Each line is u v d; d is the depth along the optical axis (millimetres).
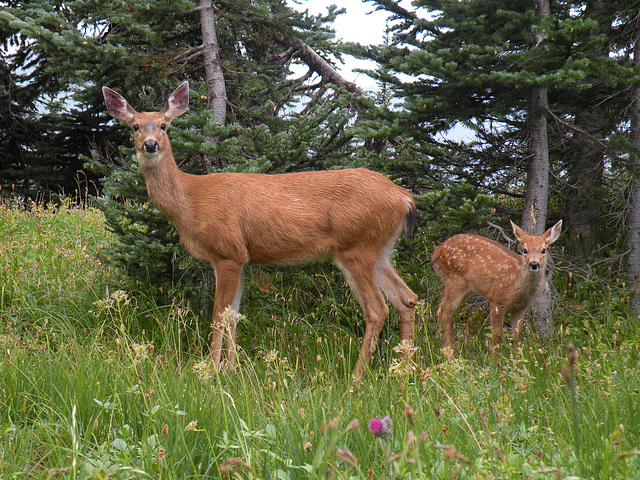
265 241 5301
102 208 6102
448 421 3393
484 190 7004
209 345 5629
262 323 6012
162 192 5203
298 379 4629
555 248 7316
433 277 7035
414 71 6262
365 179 5398
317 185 5371
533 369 4516
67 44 6070
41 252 7605
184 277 6184
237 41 7930
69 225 9086
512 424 3420
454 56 6262
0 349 4301
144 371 3867
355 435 2980
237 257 5281
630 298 6375
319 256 5430
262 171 6074
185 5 6312
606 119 6992
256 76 7066
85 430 3227
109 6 6258
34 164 12797
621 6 6227
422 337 5785
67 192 12781
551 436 3141
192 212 5242
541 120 6414
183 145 5664
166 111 5438
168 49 6777
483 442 2971
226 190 5285
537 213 6441
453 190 6398
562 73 5418
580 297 6688
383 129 6402
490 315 6008
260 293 6328
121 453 2812
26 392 3537
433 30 6887
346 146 6906
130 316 5676
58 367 3896
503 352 5359
